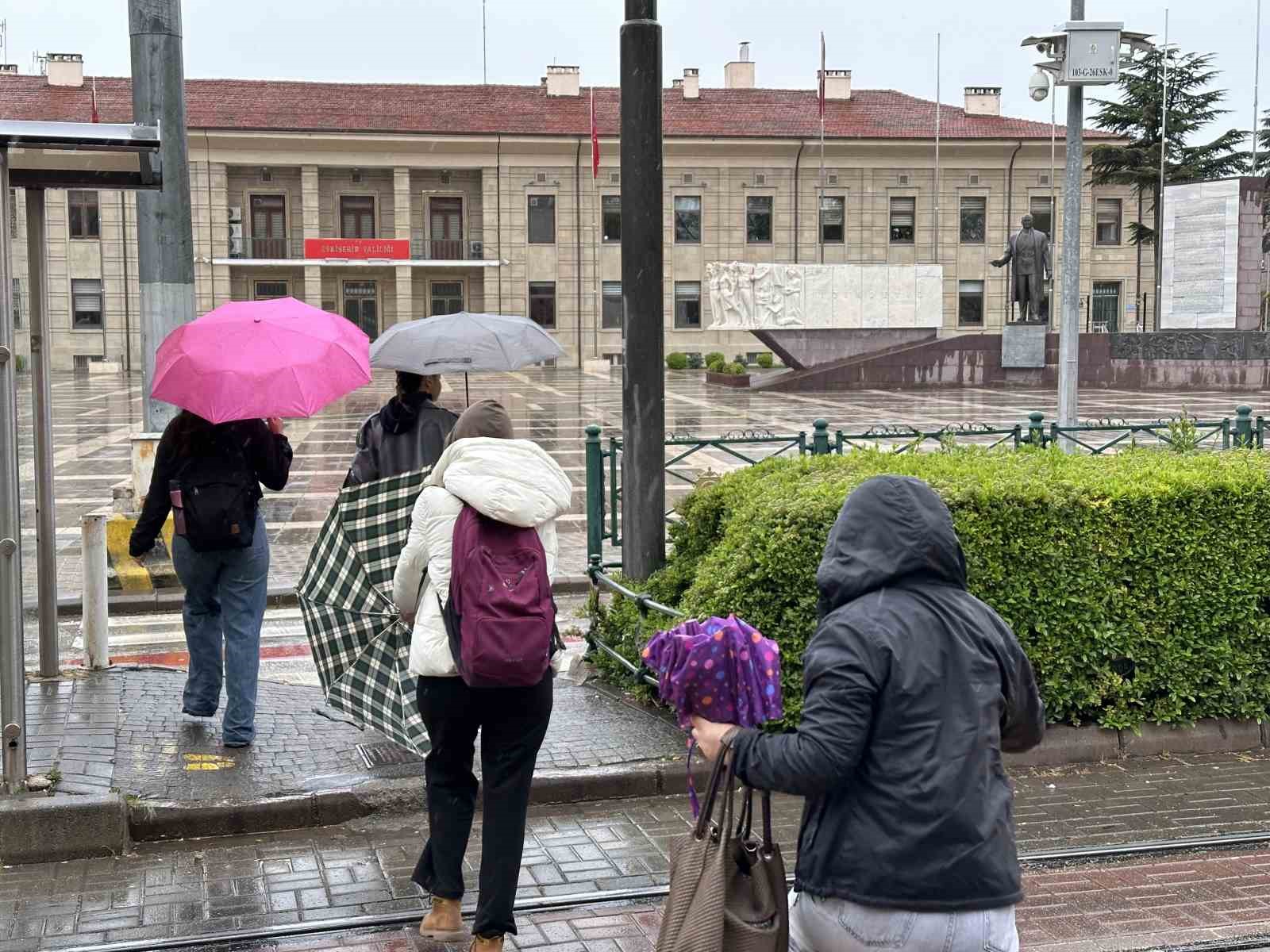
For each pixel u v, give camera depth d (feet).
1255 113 180.55
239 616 20.86
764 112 204.03
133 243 183.21
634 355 25.86
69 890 16.19
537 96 203.31
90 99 185.57
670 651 9.37
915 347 135.03
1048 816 19.21
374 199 193.26
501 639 13.43
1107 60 50.08
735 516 22.53
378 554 19.53
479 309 197.98
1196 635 22.34
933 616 8.86
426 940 14.73
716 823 9.25
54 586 24.63
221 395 18.69
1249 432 39.58
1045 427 46.98
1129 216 205.67
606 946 14.64
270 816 18.44
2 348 17.80
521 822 14.14
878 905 8.45
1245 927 14.96
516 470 13.88
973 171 199.31
